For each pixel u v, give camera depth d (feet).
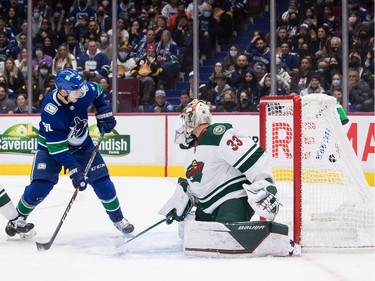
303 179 18.38
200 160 16.71
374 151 35.09
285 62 39.81
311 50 39.83
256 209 15.92
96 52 43.65
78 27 44.45
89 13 45.32
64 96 17.81
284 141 20.27
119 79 41.65
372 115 35.14
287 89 39.29
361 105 37.04
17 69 43.52
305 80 39.09
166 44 42.65
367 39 38.63
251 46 40.75
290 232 18.62
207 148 16.51
